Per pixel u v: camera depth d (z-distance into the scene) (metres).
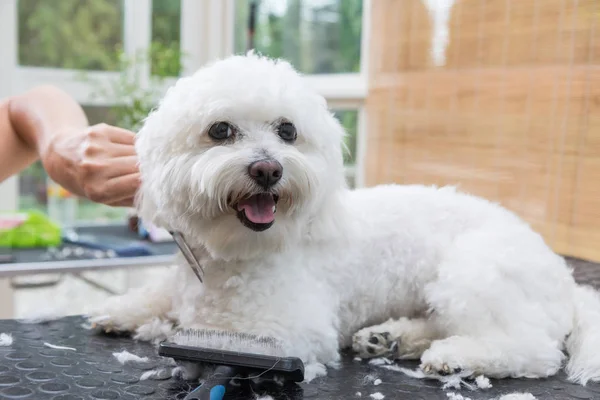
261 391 0.94
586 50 1.68
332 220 1.13
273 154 1.00
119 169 1.17
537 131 1.82
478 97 2.00
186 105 1.02
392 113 2.35
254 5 3.18
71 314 1.28
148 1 3.19
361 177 2.65
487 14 1.95
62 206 3.04
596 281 1.43
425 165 2.21
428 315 1.23
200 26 3.34
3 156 1.35
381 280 1.21
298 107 1.05
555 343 1.10
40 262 2.02
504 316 1.11
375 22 2.41
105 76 3.11
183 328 1.05
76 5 3.04
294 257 1.09
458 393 0.98
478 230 1.24
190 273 1.12
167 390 0.91
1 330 1.16
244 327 1.01
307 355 1.03
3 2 2.84
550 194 1.79
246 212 1.00
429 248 1.22
